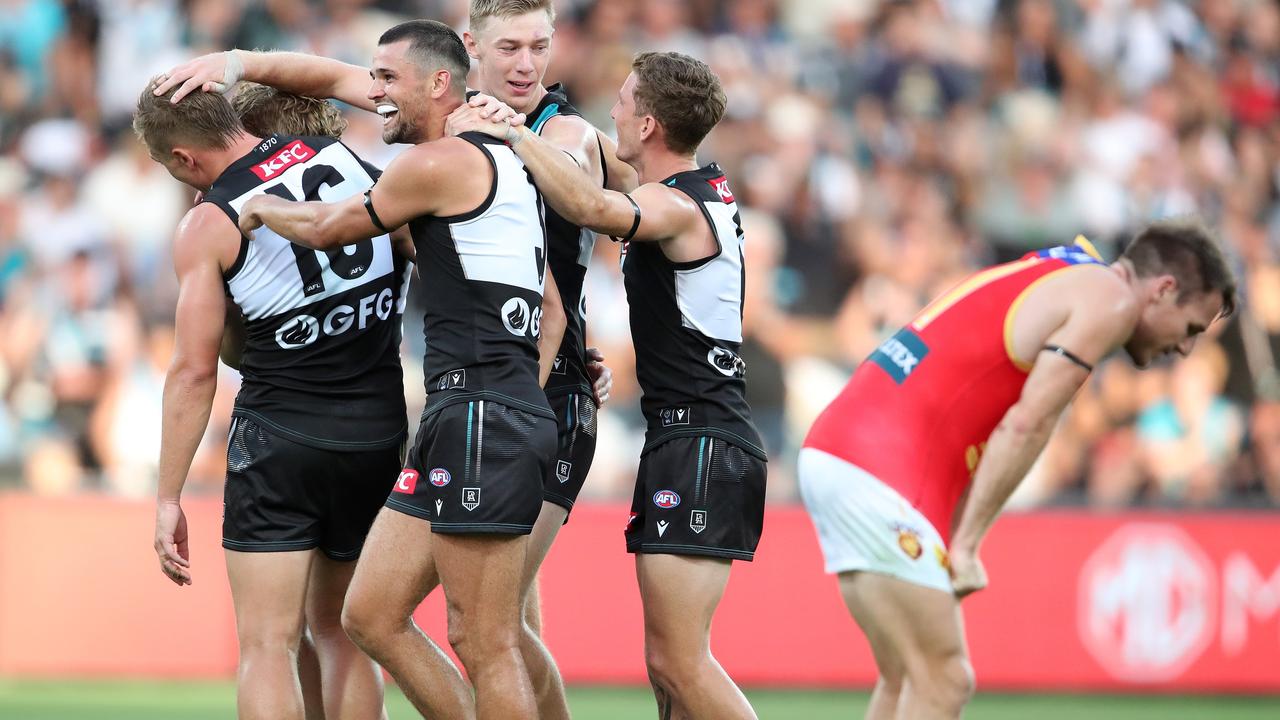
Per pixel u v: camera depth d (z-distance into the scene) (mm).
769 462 31109
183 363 14789
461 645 14195
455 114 14266
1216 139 41594
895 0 41594
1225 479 32562
